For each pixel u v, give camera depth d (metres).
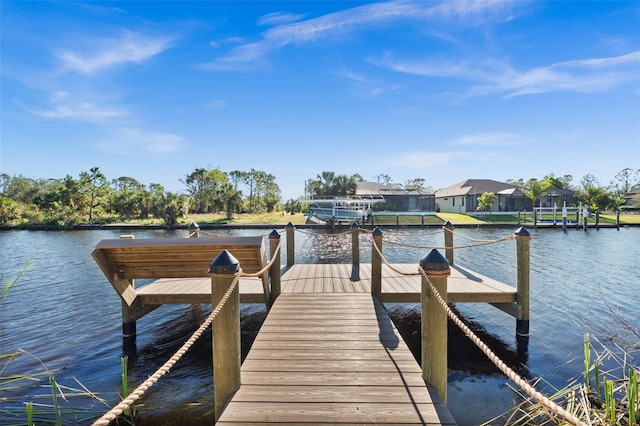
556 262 12.85
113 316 7.00
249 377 3.21
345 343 4.00
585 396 3.51
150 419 3.70
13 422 3.59
